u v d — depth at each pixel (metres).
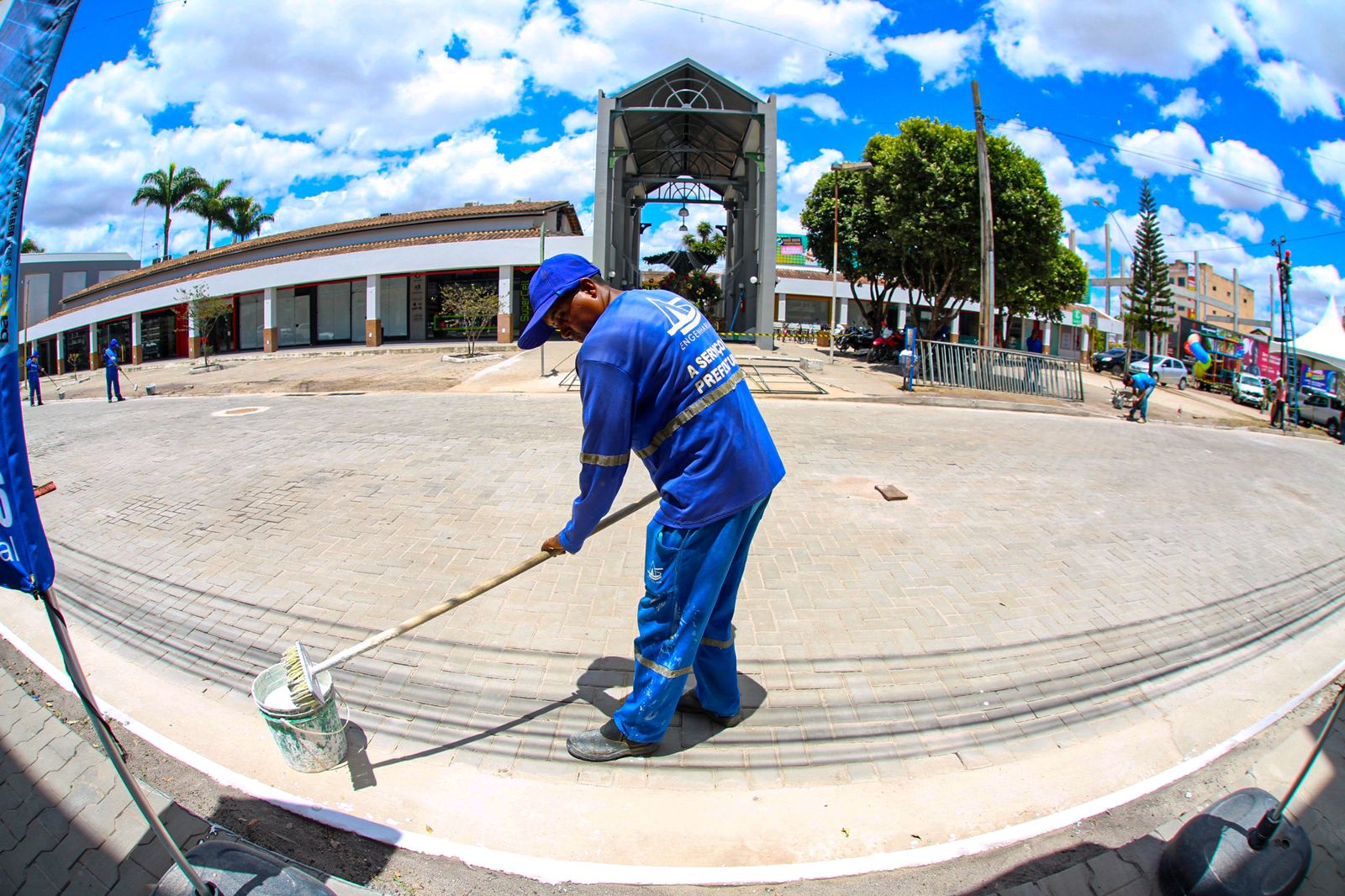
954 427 10.50
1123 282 38.00
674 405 2.44
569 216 28.56
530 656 3.48
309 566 4.54
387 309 26.97
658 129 21.91
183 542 4.99
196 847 2.05
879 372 19.31
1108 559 5.09
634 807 2.52
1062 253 31.23
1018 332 42.09
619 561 4.59
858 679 3.37
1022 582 4.55
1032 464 7.92
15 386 1.45
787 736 2.95
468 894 2.14
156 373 24.88
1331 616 4.49
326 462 6.91
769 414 10.84
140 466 7.17
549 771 2.71
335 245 27.88
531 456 7.10
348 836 2.35
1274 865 2.06
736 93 19.89
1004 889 2.19
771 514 5.61
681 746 2.87
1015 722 3.11
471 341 24.44
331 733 2.62
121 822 2.41
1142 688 3.44
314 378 17.78
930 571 4.65
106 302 33.06
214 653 3.54
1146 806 2.59
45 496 6.32
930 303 23.91
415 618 2.59
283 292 28.91
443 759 2.76
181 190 36.62
